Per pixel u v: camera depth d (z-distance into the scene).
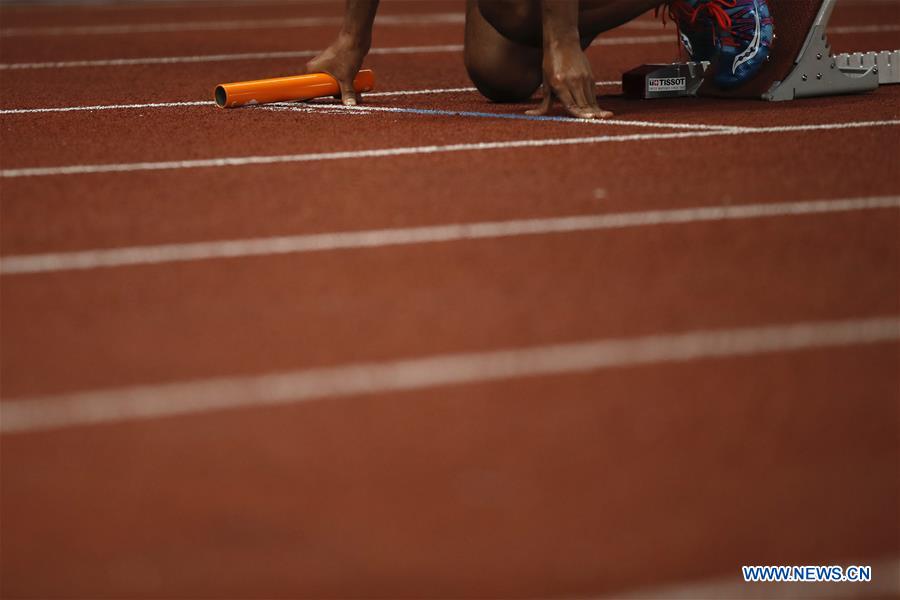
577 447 10.39
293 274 14.66
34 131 24.92
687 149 21.72
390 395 11.34
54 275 14.77
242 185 19.30
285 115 26.94
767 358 12.08
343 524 9.31
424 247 15.64
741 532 9.16
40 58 42.22
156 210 17.78
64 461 10.24
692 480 9.88
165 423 10.87
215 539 9.13
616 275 14.45
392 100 29.86
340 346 12.44
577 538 9.10
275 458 10.26
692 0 28.47
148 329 12.97
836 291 13.89
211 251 15.64
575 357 12.13
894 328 12.82
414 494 9.70
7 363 12.13
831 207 17.36
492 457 10.23
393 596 8.46
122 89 32.59
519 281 14.28
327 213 17.44
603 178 19.42
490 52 28.28
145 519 9.41
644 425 10.75
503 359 12.08
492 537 9.13
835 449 10.33
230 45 47.22
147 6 69.75
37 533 9.23
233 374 11.81
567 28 26.14
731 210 17.25
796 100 28.31
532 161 20.88
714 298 13.69
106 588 8.55
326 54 28.98
